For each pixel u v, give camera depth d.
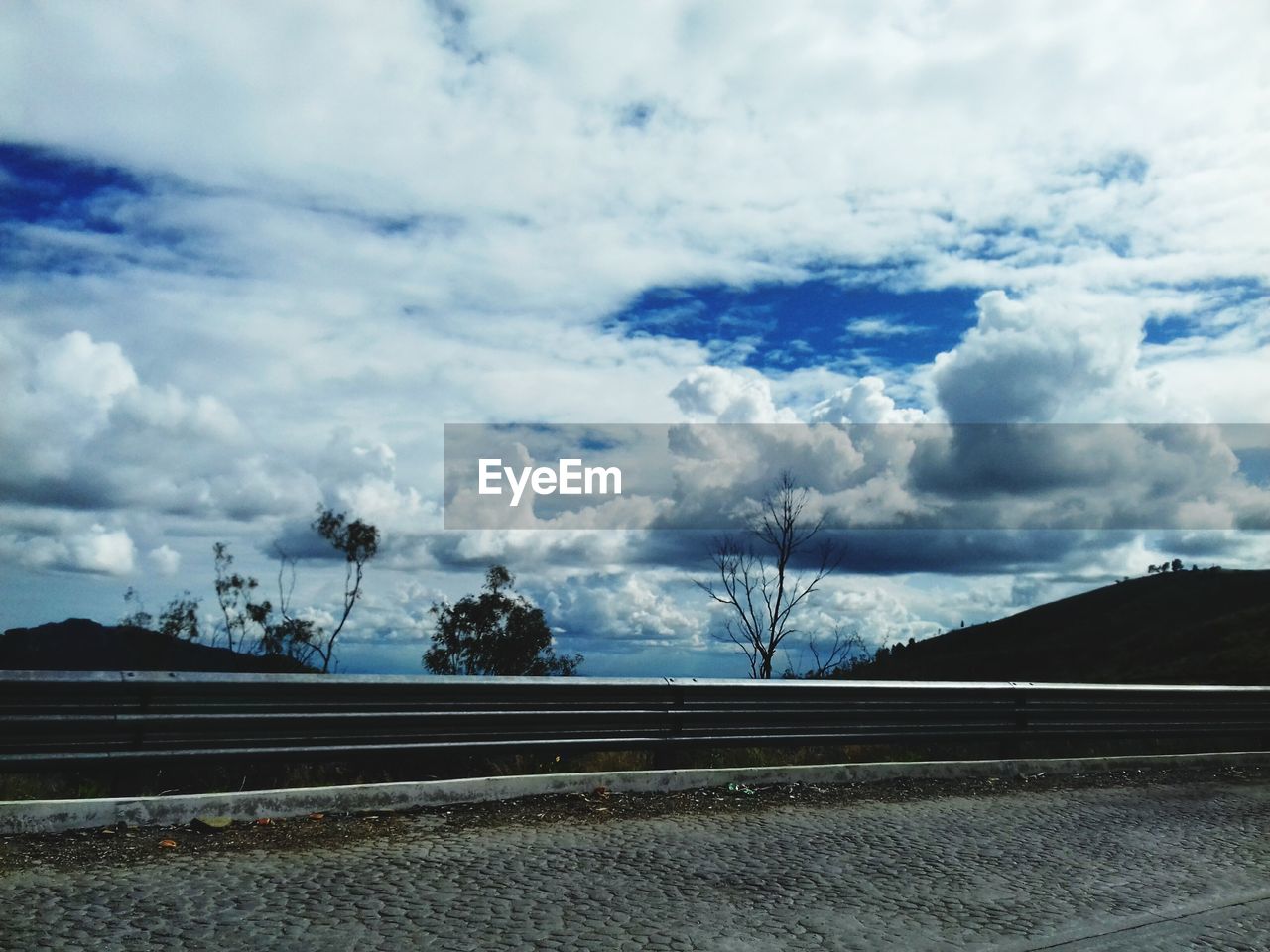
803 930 5.18
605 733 8.94
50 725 6.57
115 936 4.64
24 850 6.04
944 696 10.76
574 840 7.01
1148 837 7.88
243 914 5.04
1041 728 11.45
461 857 6.41
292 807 7.23
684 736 9.38
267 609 26.27
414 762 9.84
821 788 9.44
